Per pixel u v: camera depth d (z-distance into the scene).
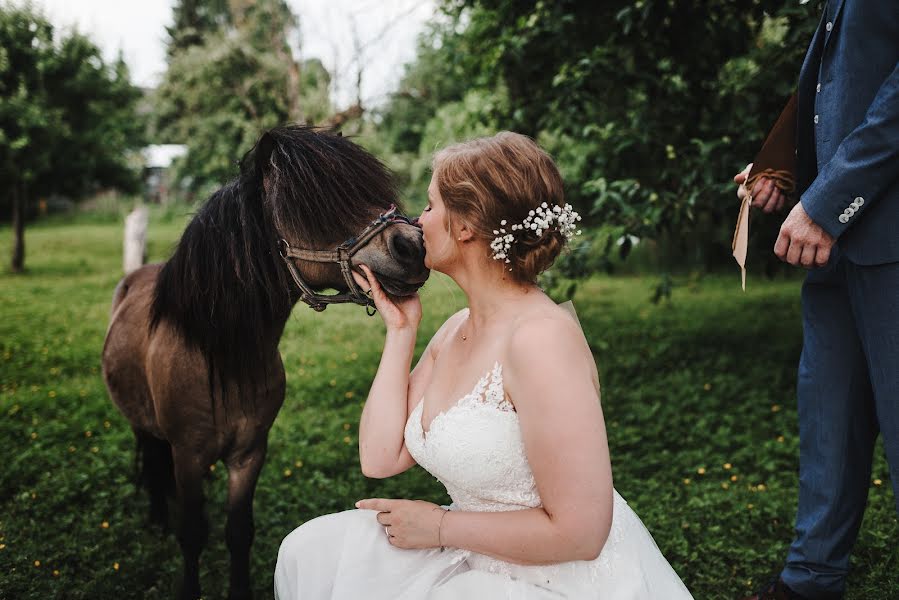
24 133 12.50
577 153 6.61
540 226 1.40
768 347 6.09
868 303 1.81
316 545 1.55
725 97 4.69
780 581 2.24
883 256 1.74
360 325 7.89
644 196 4.69
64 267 13.78
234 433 2.43
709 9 4.60
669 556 2.78
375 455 1.63
